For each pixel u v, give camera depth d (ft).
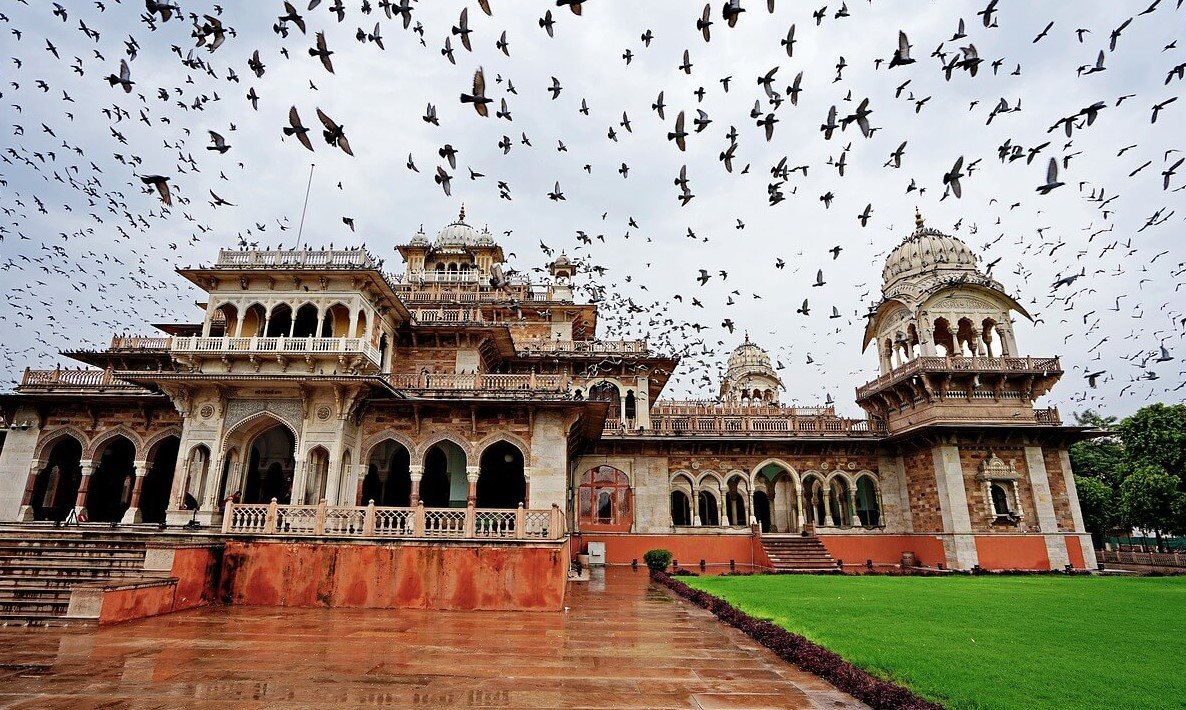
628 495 106.63
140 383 70.28
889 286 115.85
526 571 51.11
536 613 48.37
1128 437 115.75
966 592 62.44
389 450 82.64
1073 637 36.88
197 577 48.78
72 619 39.42
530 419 74.95
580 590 65.31
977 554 94.12
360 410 74.69
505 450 85.76
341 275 73.61
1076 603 53.26
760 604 51.85
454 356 89.45
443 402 73.05
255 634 37.50
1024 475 98.48
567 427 75.05
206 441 70.28
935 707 21.04
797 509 112.57
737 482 119.34
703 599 52.08
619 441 105.40
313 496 71.10
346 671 28.60
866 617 44.57
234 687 25.50
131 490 86.02
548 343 110.01
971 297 106.83
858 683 24.90
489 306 105.70
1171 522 105.50
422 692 25.29
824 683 27.20
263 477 80.94
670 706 23.73
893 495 109.29
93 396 77.05
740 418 111.14
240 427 71.31
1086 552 96.07
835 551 105.29
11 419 79.05
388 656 31.99
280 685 25.94
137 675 27.12
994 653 32.12
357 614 46.55
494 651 33.58
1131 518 111.65
